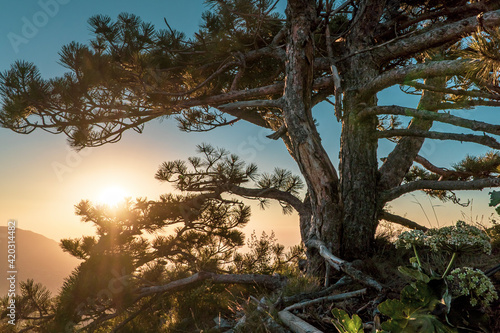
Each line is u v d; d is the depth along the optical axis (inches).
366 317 143.2
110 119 315.6
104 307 253.3
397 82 242.7
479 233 111.7
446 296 100.0
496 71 157.2
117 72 287.0
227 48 313.9
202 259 340.2
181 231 358.0
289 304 173.6
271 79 366.9
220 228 372.2
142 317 288.4
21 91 278.1
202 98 316.5
